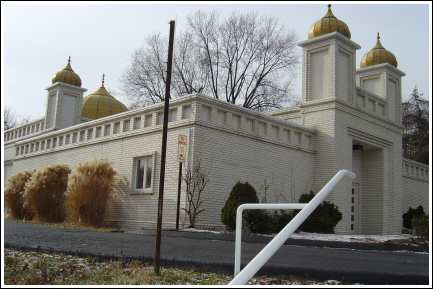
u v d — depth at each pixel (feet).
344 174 14.93
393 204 72.13
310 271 21.44
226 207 46.16
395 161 73.92
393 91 76.28
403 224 80.02
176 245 32.81
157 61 126.00
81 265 23.47
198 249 30.66
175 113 53.31
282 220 46.98
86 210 55.31
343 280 20.75
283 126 60.34
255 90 122.52
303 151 62.28
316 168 63.21
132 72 127.44
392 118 74.79
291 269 21.83
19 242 32.45
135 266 23.35
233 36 123.75
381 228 69.82
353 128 65.41
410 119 157.58
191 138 50.01
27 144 81.10
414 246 37.14
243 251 30.14
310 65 66.23
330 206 55.01
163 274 21.24
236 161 53.62
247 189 46.85
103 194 55.57
